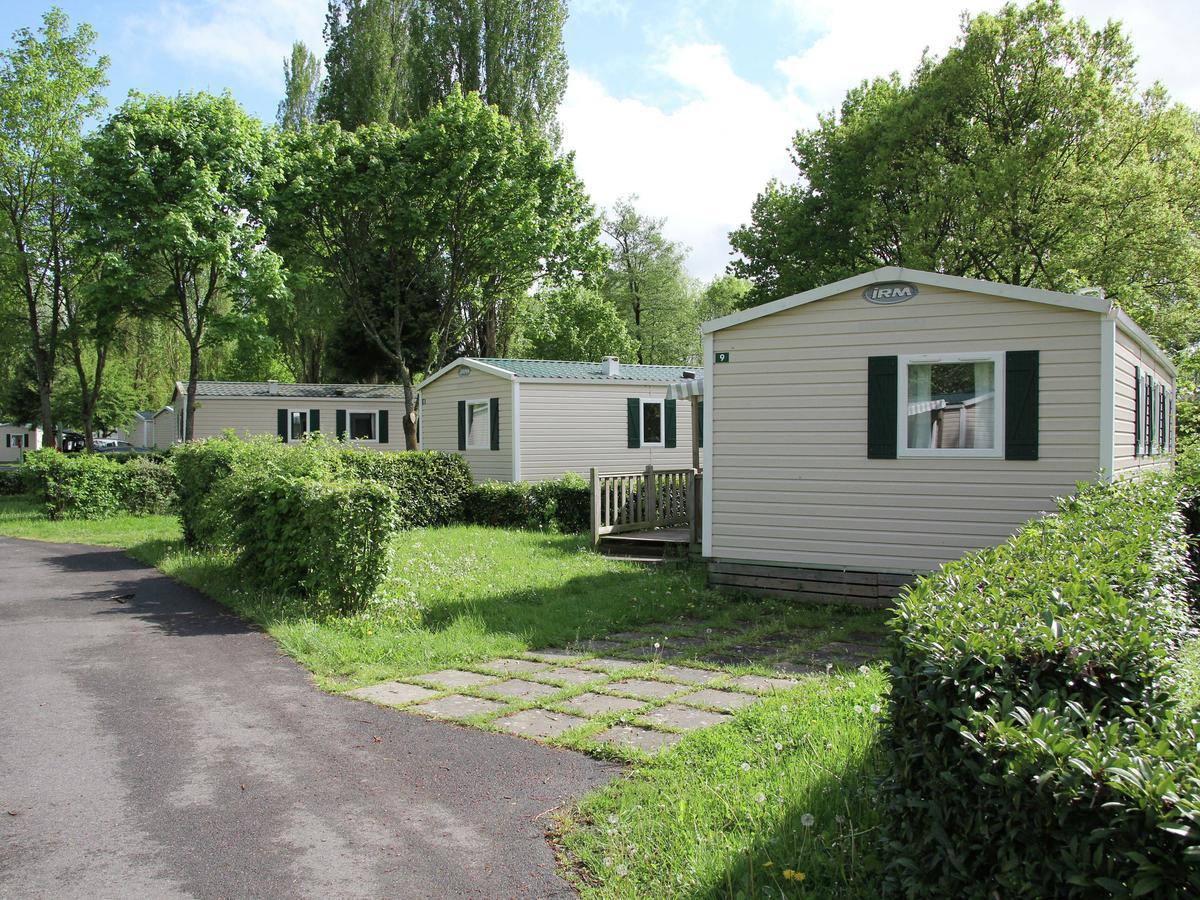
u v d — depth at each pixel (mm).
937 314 8852
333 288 33000
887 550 9109
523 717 5422
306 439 11953
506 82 32188
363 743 4984
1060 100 23078
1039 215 21578
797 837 3490
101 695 5973
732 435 9922
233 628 8086
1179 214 21422
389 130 26828
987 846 2426
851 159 28234
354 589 8328
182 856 3641
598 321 39188
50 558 13133
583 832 3768
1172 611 4051
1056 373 8367
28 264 25234
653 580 10320
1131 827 1961
